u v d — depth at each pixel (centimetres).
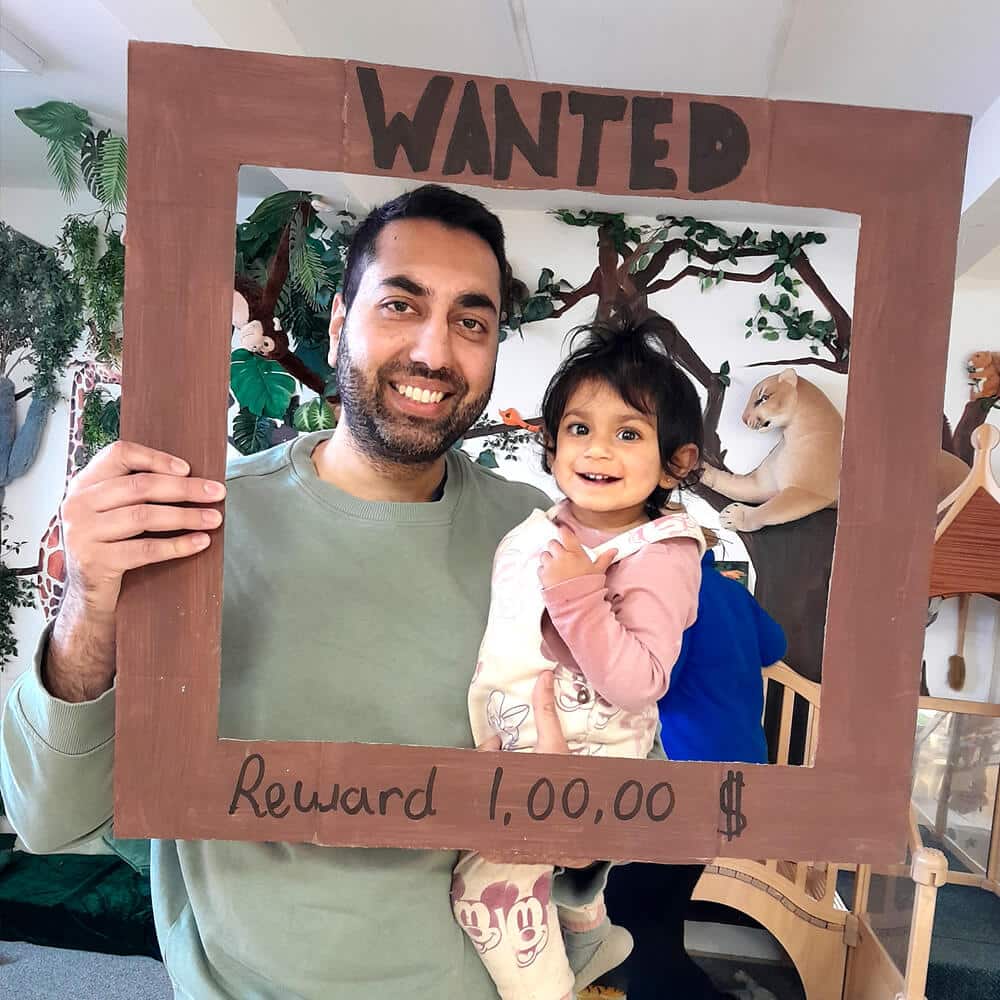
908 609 54
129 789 54
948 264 54
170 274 52
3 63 128
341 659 60
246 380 105
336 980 59
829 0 101
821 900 156
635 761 55
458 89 54
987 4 101
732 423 84
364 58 119
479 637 61
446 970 62
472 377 61
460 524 64
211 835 54
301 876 60
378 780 55
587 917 72
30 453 206
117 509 51
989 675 177
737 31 107
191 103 52
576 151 55
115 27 114
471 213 60
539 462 68
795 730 76
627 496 65
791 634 78
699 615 65
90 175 152
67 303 196
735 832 55
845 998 155
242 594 60
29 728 56
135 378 52
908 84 122
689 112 54
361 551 61
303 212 87
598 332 68
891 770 55
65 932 188
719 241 80
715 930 189
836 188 54
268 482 64
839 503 54
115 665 57
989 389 160
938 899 175
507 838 55
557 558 61
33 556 213
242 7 104
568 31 108
